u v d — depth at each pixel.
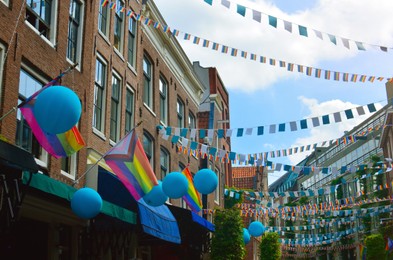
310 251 54.31
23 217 10.50
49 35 11.82
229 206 32.03
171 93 22.22
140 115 17.89
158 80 20.47
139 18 11.05
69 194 9.37
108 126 14.85
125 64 16.58
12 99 10.02
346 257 51.84
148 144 19.03
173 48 21.91
